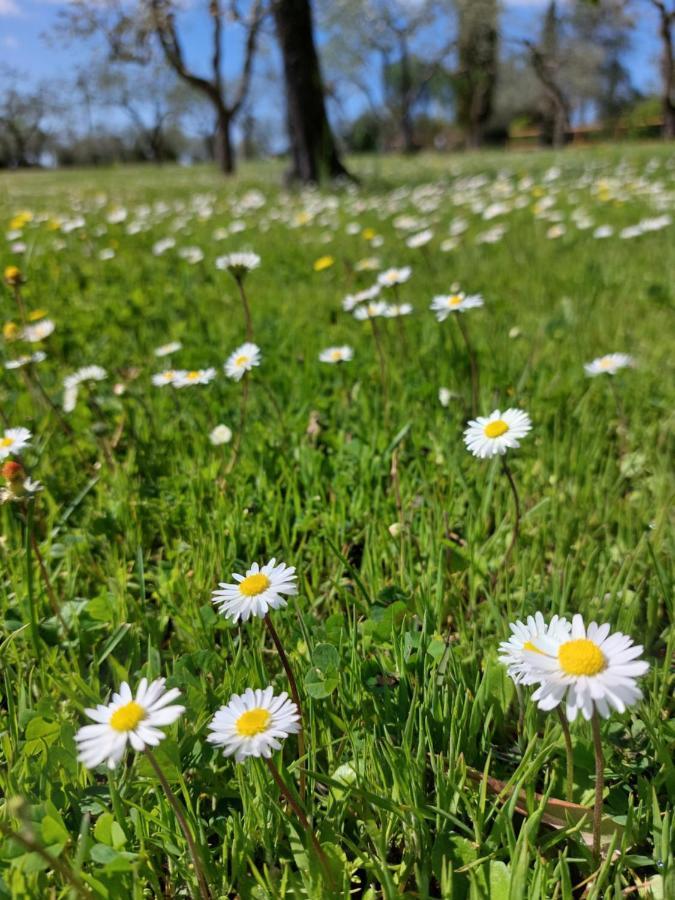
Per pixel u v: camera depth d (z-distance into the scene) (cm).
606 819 19
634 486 35
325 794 21
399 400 43
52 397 46
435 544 29
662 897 17
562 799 20
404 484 35
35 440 41
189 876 18
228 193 189
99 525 33
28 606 27
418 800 19
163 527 34
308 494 35
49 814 18
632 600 26
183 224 119
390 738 21
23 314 52
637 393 42
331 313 58
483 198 137
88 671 26
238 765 19
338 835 18
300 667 23
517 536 29
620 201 109
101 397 46
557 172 169
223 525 31
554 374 45
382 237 99
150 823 19
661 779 19
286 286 75
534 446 38
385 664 23
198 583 29
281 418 40
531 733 21
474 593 27
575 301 60
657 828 18
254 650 23
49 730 21
